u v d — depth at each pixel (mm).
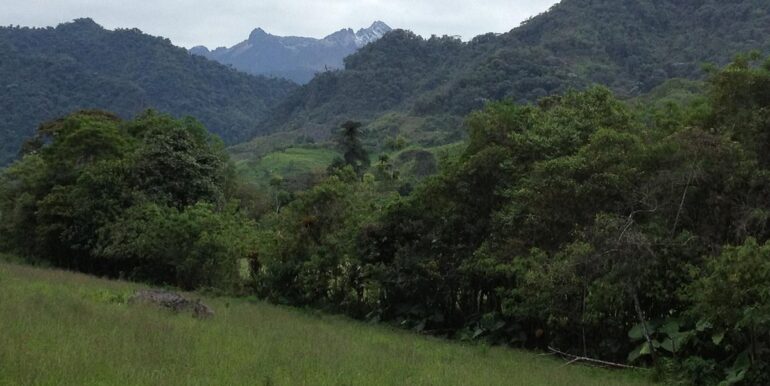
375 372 10547
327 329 17094
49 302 14578
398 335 18531
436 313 21406
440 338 19672
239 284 26656
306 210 25203
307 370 10055
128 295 18578
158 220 27953
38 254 36469
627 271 14414
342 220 24812
